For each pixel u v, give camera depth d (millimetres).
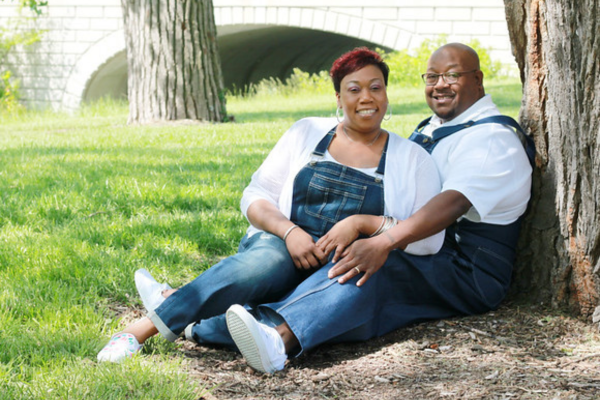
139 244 4750
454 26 21672
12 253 4383
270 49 32469
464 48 3701
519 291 3736
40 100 24219
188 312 3090
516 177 3459
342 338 3201
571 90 3281
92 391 2662
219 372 3023
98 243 4781
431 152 3643
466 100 3701
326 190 3369
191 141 9578
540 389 2768
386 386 2855
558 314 3520
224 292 3135
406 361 3100
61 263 4223
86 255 4383
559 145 3445
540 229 3596
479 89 3752
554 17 3297
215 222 5320
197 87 12477
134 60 12531
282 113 14992
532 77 3570
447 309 3547
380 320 3350
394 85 20719
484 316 3566
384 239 3195
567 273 3502
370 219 3256
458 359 3105
